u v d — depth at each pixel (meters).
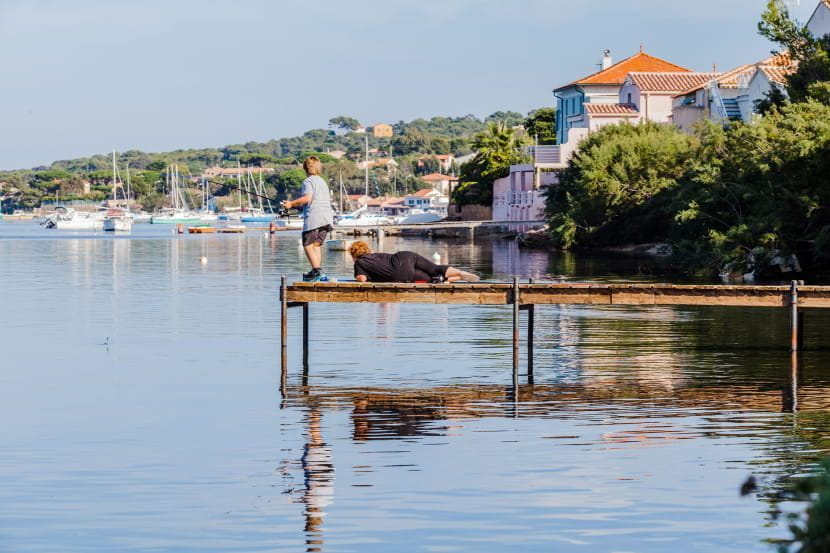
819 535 12.00
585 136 136.25
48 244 141.25
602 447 26.09
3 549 19.86
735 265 73.56
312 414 29.83
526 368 36.97
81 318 51.88
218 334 45.81
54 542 20.20
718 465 24.56
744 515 21.28
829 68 78.19
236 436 27.42
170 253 115.94
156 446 26.50
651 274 78.06
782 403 30.86
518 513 21.55
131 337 44.97
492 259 99.81
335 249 123.62
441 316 51.88
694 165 83.62
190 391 33.16
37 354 40.50
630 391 32.72
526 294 34.28
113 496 22.70
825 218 72.94
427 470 24.31
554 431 27.70
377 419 29.20
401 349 41.38
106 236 172.75
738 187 74.69
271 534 20.55
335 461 25.08
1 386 34.12
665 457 25.19
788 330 45.75
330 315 52.47
